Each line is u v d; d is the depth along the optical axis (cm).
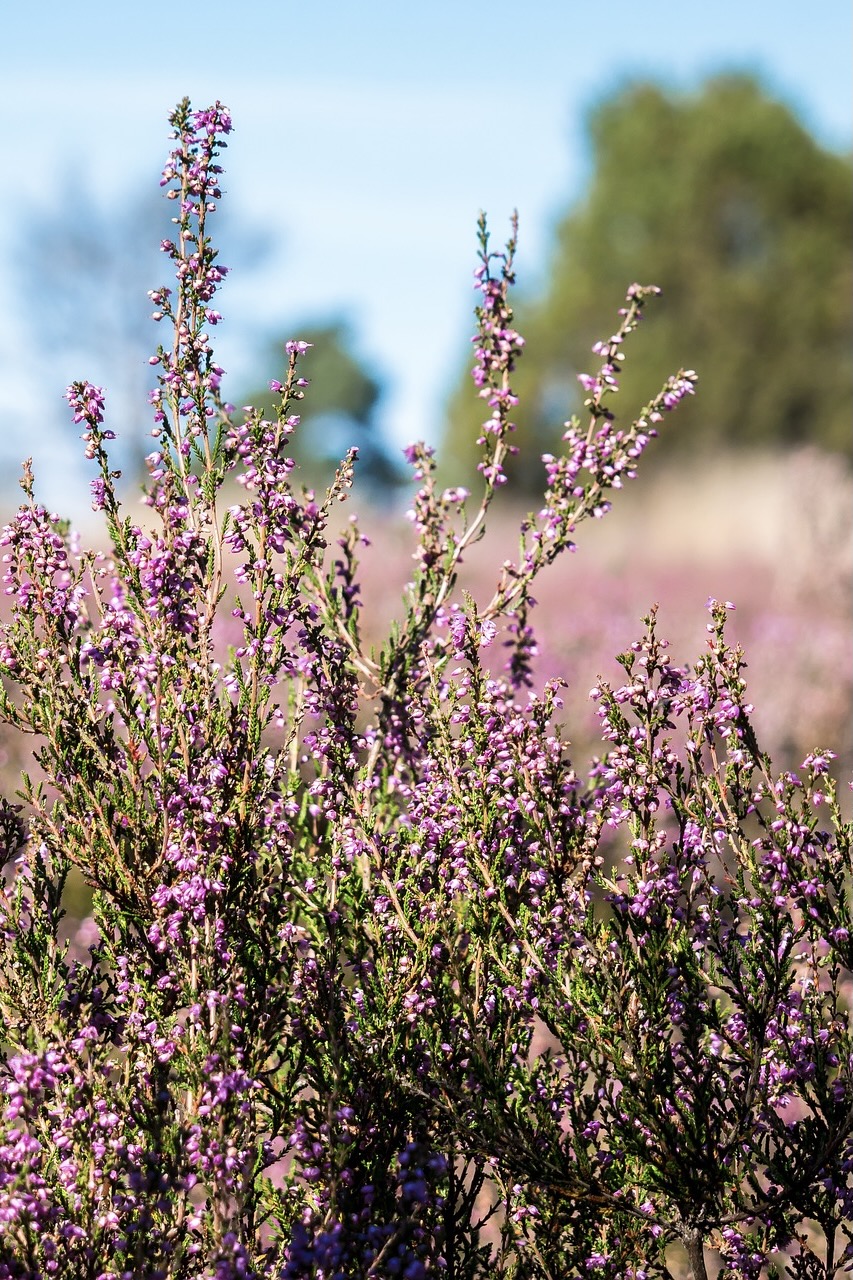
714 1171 300
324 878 333
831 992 312
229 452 319
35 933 311
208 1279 276
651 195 5938
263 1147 292
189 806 300
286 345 320
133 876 304
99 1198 272
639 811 312
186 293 321
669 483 4034
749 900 311
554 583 1672
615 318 5847
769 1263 324
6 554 320
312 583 360
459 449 5581
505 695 349
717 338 5691
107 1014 315
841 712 866
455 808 322
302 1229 276
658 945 301
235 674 316
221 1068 275
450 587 361
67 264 4934
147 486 317
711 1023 308
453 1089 299
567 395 5838
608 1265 310
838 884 305
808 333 5697
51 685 313
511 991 314
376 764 369
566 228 6166
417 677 358
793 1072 309
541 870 321
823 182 5941
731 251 6094
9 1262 248
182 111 323
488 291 360
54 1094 280
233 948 303
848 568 1455
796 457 1549
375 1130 305
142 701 309
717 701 313
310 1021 310
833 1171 307
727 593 1611
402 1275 281
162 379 318
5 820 318
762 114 6044
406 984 309
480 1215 385
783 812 306
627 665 314
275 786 325
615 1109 304
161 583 308
